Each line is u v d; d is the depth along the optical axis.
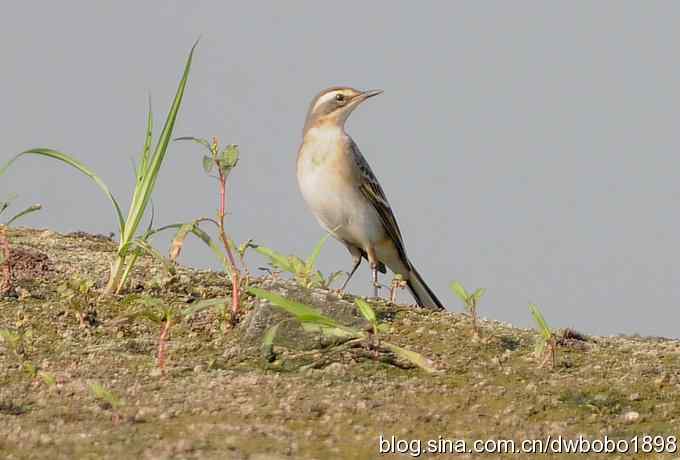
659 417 11.17
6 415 10.37
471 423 10.79
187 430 10.06
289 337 12.77
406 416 10.83
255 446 9.71
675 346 13.87
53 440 9.63
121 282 14.26
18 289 14.22
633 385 11.99
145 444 9.60
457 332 13.55
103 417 10.38
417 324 13.74
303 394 11.29
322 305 13.27
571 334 14.04
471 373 12.23
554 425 10.84
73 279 13.92
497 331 13.70
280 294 13.27
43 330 13.01
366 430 10.39
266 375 11.89
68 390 11.14
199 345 12.80
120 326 13.25
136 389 11.25
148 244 14.22
